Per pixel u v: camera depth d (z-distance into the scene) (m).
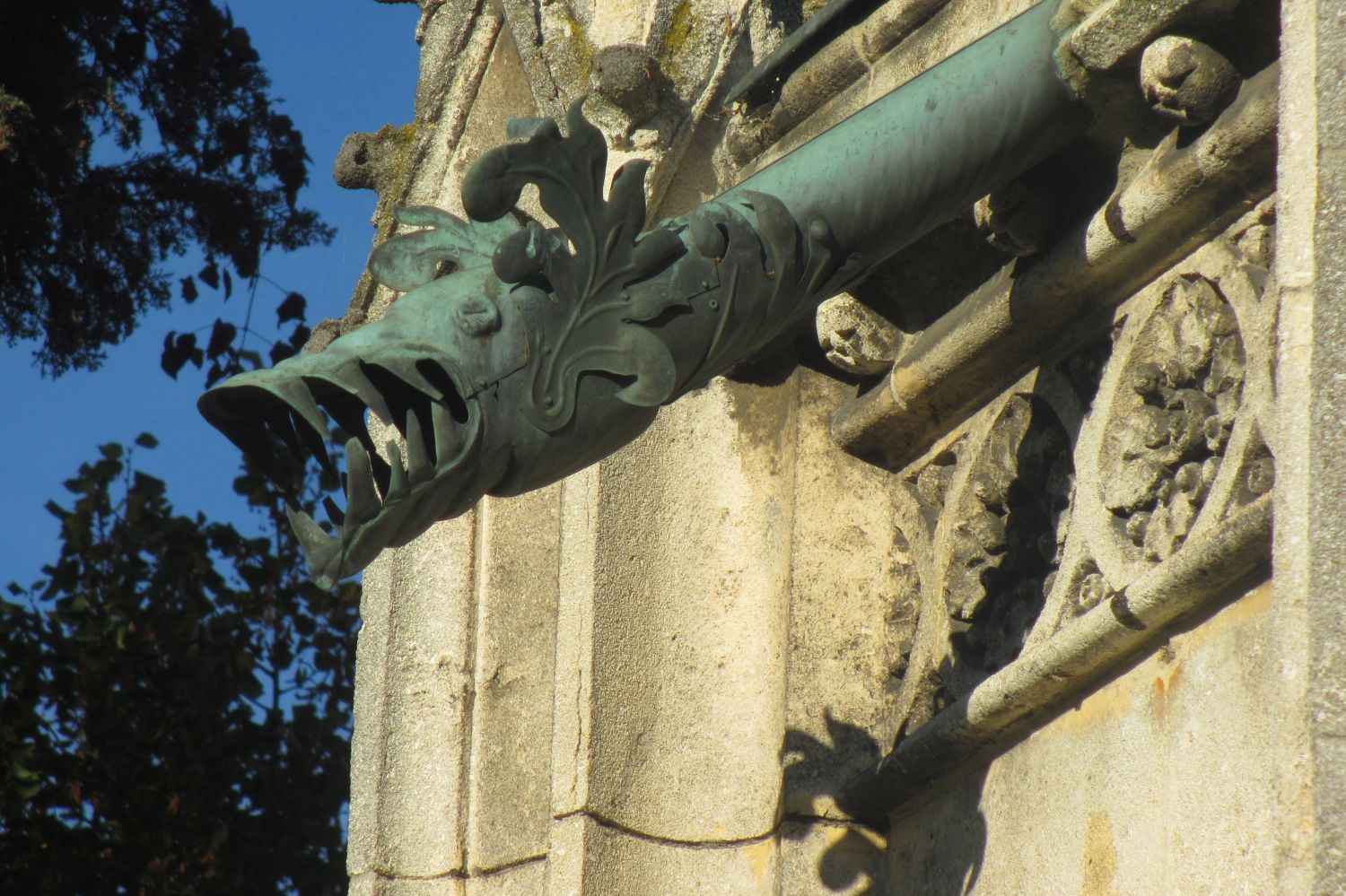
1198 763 8.20
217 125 22.80
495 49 12.54
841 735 10.72
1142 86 8.57
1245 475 8.21
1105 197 9.18
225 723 23.70
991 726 9.57
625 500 11.15
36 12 21.02
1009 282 9.66
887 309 10.67
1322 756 6.31
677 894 10.68
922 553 10.68
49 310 22.97
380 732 12.24
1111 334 9.33
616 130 11.34
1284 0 7.09
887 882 10.46
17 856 22.45
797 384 11.25
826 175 8.67
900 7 10.29
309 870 23.34
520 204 11.86
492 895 11.62
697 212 8.37
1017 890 9.30
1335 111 6.79
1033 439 9.90
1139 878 8.44
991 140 8.86
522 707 11.91
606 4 11.85
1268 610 8.01
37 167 21.56
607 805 10.71
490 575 12.13
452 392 7.64
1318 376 6.62
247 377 7.31
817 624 10.90
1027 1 9.47
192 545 24.34
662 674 11.01
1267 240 8.46
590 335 7.93
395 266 8.06
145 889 22.73
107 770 23.09
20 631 23.34
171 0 22.28
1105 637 8.71
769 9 11.56
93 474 24.47
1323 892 6.20
